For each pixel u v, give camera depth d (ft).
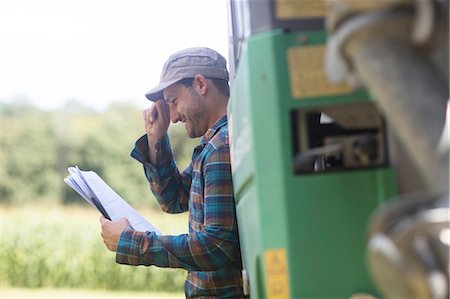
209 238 12.34
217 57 13.93
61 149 115.55
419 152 6.30
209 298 13.07
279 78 8.00
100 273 78.02
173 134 102.73
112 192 14.43
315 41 8.04
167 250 12.53
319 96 7.96
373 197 7.93
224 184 12.44
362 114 8.16
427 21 6.22
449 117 6.32
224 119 13.46
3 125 116.16
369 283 7.84
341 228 7.89
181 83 13.84
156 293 75.92
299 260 7.89
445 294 6.15
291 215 7.92
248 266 10.07
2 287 79.25
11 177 113.70
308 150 8.08
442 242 6.19
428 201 6.22
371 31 6.47
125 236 12.81
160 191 15.35
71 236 79.77
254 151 8.07
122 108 121.19
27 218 85.46
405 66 6.41
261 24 8.21
